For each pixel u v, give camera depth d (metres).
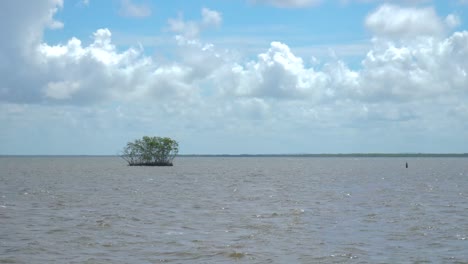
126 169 160.25
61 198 58.34
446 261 25.28
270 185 84.50
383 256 26.41
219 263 25.16
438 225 36.38
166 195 63.53
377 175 123.88
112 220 39.06
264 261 25.52
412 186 81.31
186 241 30.52
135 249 28.23
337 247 28.69
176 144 183.62
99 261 25.39
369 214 42.84
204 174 129.00
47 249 28.08
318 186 81.81
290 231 34.12
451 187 78.56
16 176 115.12
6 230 34.16
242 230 34.59
